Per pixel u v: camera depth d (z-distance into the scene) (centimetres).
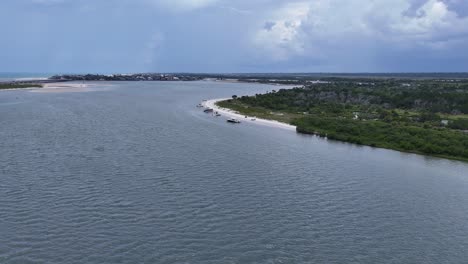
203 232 5609
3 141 10225
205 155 9612
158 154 9469
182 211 6228
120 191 6912
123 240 5281
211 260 4950
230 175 8119
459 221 6500
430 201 7319
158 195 6819
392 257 5312
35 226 5538
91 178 7512
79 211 6047
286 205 6725
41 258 4800
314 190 7544
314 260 5106
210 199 6769
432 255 5422
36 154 9050
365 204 6994
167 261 4866
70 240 5219
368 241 5681
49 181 7269
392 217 6519
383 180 8431
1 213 5881
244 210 6400
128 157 9081
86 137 11081
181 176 7875
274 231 5775
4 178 7338
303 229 5894
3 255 4819
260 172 8456
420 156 10931
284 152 10481
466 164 10256
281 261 5025
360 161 9969
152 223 5781
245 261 4975
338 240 5650
